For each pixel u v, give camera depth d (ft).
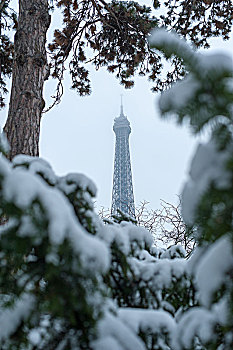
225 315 2.99
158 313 4.14
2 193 2.89
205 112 2.84
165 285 5.09
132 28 20.85
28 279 3.48
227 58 2.87
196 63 2.92
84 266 3.08
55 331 3.51
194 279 5.04
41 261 3.59
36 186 2.90
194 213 2.89
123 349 3.35
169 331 3.95
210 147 2.84
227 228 2.72
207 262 2.95
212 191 2.63
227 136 2.81
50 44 22.12
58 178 4.57
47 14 14.80
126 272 4.80
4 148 3.67
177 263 5.30
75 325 3.41
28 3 14.61
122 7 20.16
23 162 4.58
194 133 2.90
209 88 2.81
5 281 3.44
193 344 3.64
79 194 4.48
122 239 4.83
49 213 2.85
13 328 3.24
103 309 3.50
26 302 3.37
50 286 3.18
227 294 2.90
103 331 3.44
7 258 3.40
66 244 2.95
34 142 12.10
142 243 5.80
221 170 2.64
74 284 3.16
